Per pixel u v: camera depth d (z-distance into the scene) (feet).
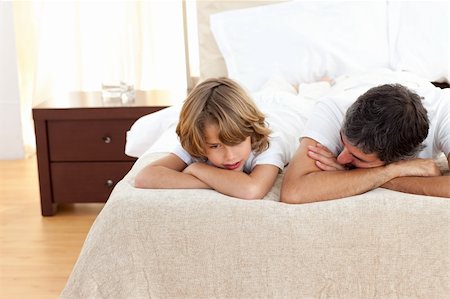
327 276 5.14
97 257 5.25
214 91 5.71
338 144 5.95
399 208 5.16
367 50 9.85
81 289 5.22
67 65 13.06
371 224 5.13
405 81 8.30
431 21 9.78
